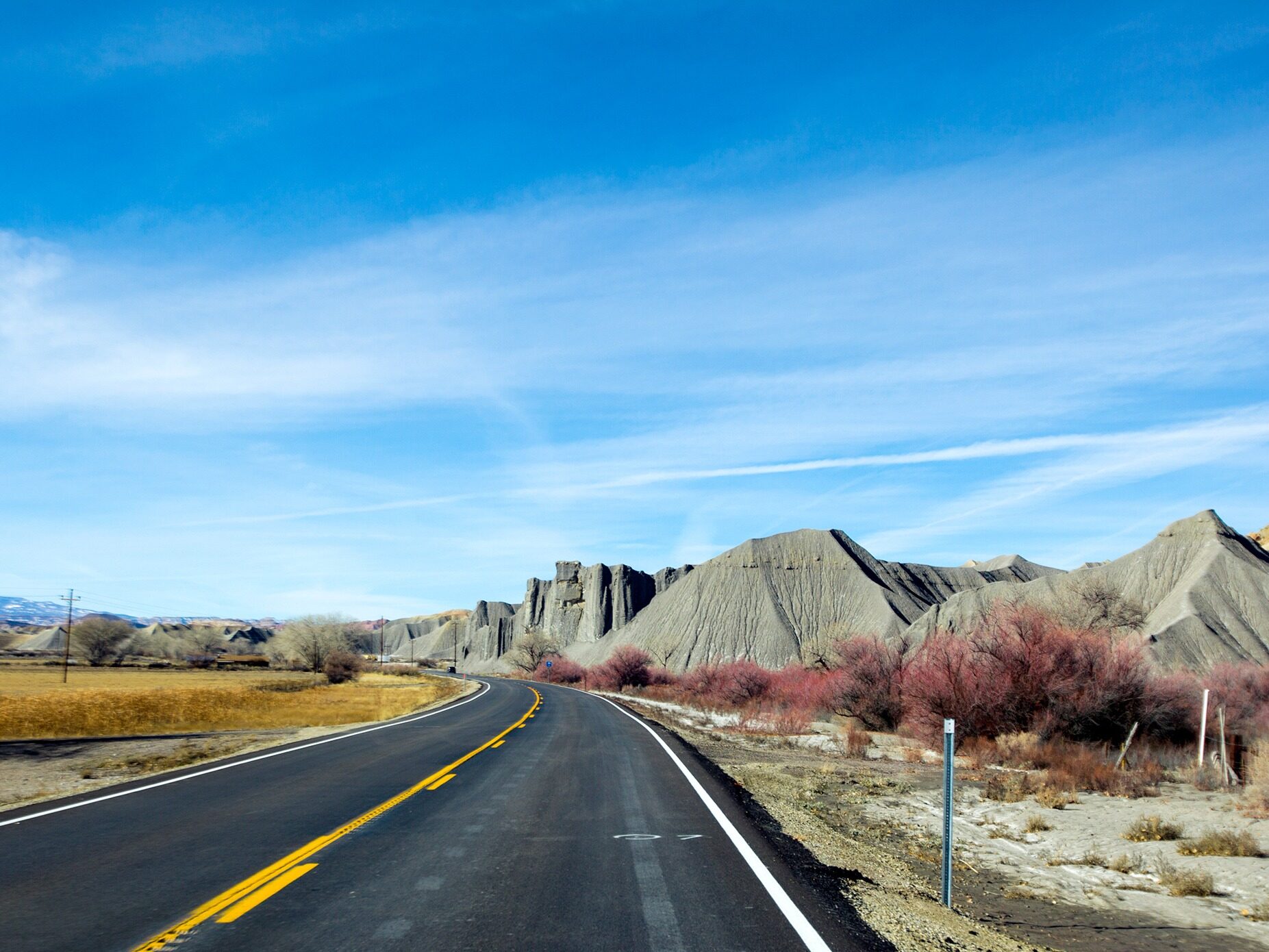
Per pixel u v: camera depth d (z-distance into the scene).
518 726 26.08
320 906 6.36
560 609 178.12
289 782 13.17
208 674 97.81
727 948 5.45
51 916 6.08
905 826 13.05
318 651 110.75
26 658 142.00
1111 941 7.42
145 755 17.62
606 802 11.50
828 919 6.24
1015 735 22.00
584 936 5.68
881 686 31.53
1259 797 13.53
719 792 12.66
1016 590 67.81
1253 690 27.11
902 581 121.19
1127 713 21.48
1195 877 9.15
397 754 17.45
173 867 7.61
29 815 10.27
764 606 110.75
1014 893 9.12
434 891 6.82
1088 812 13.66
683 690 63.19
